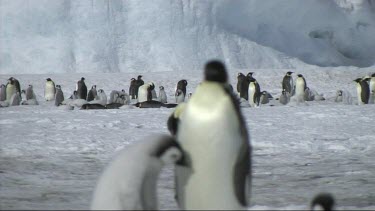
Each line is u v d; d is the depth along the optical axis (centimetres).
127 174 1509
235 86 16950
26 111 9100
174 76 17862
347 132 5994
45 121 6969
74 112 8706
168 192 2944
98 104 10744
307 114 8031
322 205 1479
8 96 13125
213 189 1623
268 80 17738
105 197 1507
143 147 1547
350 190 3108
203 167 1619
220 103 1614
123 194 1493
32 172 3712
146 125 6600
